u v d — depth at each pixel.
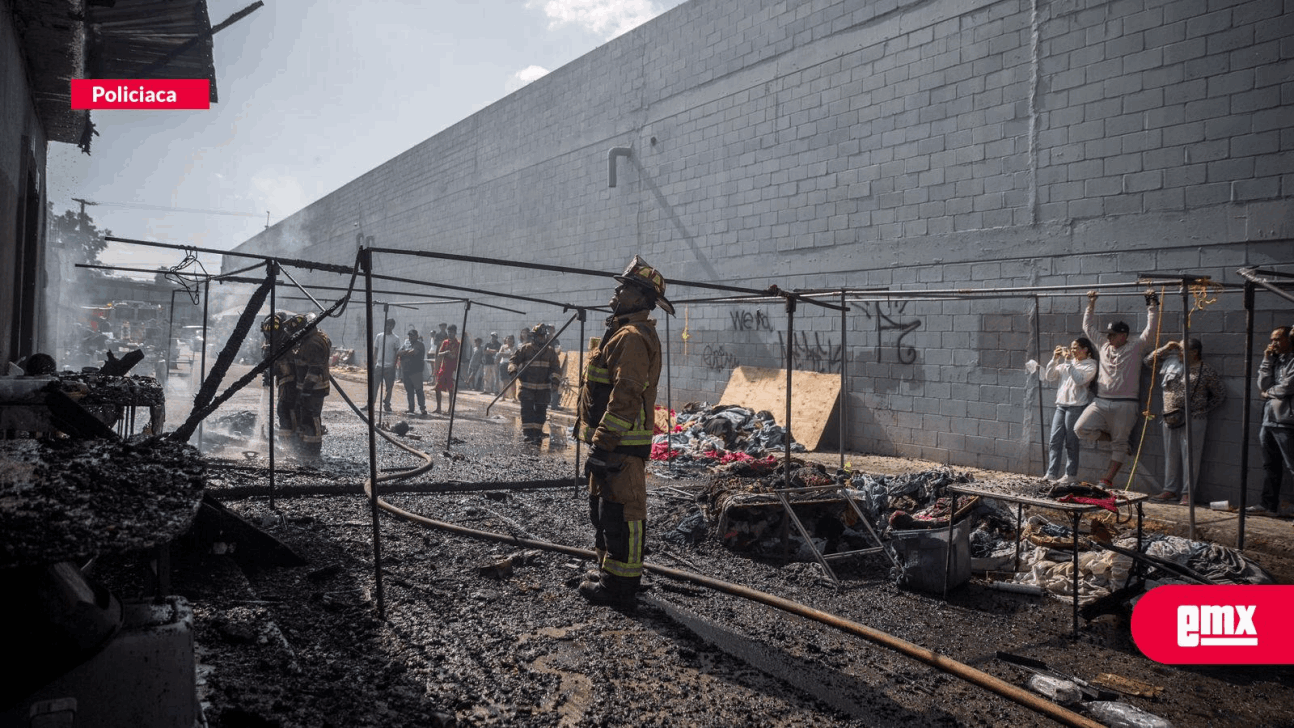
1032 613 4.38
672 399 14.23
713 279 13.55
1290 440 6.57
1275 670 3.59
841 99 11.23
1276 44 7.03
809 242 11.72
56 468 1.92
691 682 3.15
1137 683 3.43
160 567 2.30
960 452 9.65
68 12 6.05
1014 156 9.11
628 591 3.97
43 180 9.70
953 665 3.40
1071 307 8.55
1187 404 5.87
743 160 12.93
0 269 5.46
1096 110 8.34
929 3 10.05
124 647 1.89
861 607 4.38
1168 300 7.69
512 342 18.38
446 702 2.81
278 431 8.69
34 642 1.77
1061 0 8.64
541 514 6.17
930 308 9.98
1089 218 8.39
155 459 2.10
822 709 2.98
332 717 2.58
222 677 2.76
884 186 10.62
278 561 4.33
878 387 10.62
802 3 11.85
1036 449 8.87
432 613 3.77
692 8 14.02
